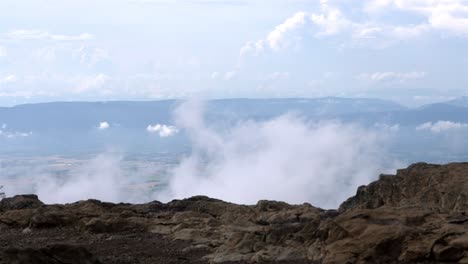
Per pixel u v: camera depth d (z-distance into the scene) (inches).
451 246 628.7
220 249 778.2
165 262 720.3
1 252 572.4
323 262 662.5
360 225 693.9
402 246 652.7
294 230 775.7
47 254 590.9
